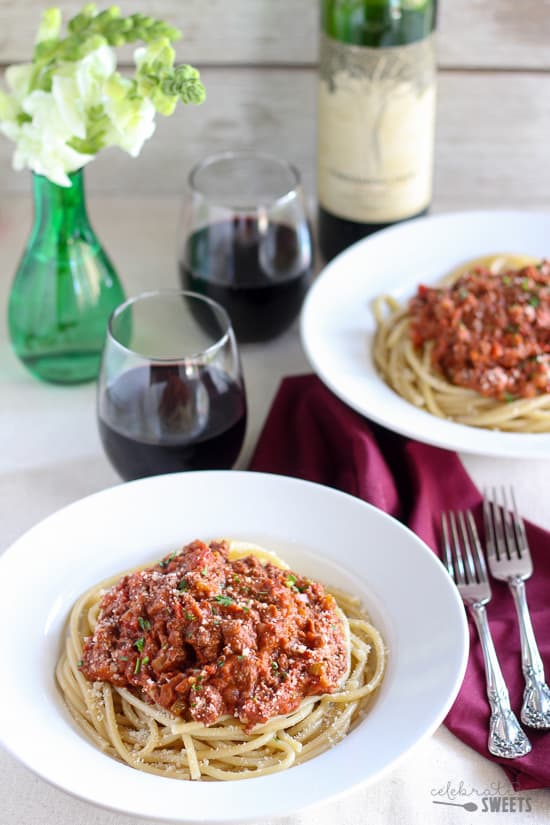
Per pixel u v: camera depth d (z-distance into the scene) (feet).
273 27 3.68
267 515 2.72
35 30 3.65
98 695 2.48
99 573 2.66
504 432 3.03
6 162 3.90
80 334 3.20
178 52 3.72
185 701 2.44
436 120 3.90
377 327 3.30
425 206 3.59
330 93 3.40
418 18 3.30
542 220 3.49
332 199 3.55
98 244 3.19
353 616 2.62
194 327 2.96
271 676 2.45
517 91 3.83
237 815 2.23
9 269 3.63
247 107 3.84
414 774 2.45
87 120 2.89
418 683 2.42
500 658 2.60
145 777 2.31
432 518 2.89
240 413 2.88
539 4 3.67
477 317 3.18
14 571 2.60
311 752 2.43
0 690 2.42
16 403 3.24
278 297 3.27
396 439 3.10
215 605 2.47
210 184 3.47
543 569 2.79
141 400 2.79
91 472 3.05
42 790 2.45
